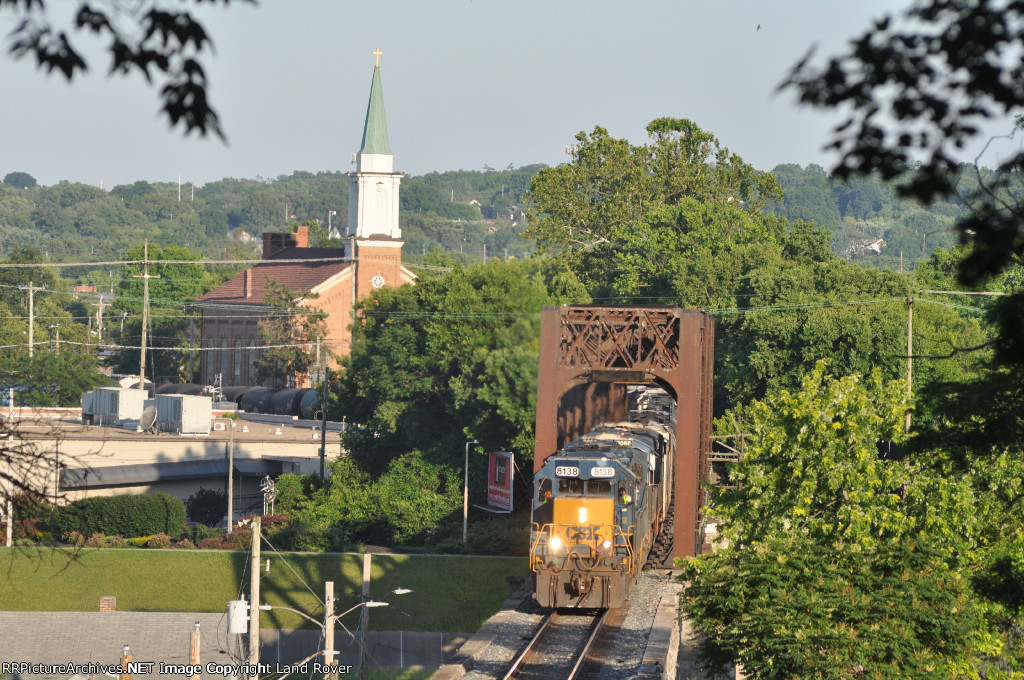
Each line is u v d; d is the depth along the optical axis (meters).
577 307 154.62
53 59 33.78
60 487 69.62
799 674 91.50
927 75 32.59
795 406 130.88
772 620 94.25
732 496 136.50
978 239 36.31
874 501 124.69
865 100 33.03
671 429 191.50
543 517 128.88
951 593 96.56
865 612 94.31
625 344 154.00
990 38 31.98
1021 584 99.31
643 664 108.06
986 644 98.69
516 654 115.81
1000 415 86.50
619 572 125.25
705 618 102.38
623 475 128.00
